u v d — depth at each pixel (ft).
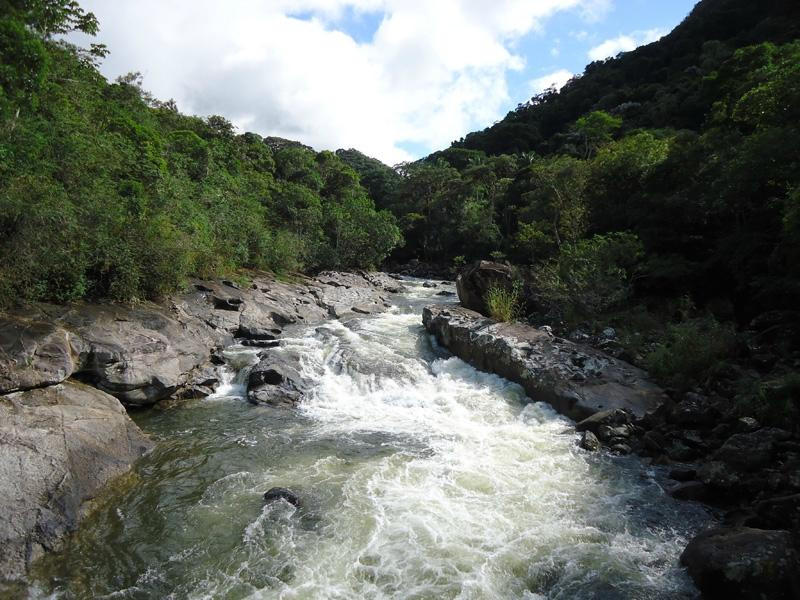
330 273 128.06
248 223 99.35
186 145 115.65
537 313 72.08
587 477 30.86
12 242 37.99
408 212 226.58
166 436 36.37
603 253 65.26
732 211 60.08
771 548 20.06
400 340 63.57
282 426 38.88
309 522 25.81
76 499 26.04
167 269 56.65
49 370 33.81
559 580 21.76
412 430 38.27
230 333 60.34
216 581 21.58
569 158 115.14
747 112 59.41
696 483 28.63
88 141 57.31
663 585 21.27
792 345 43.60
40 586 20.90
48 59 48.98
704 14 237.45
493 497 28.48
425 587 21.20
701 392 38.93
